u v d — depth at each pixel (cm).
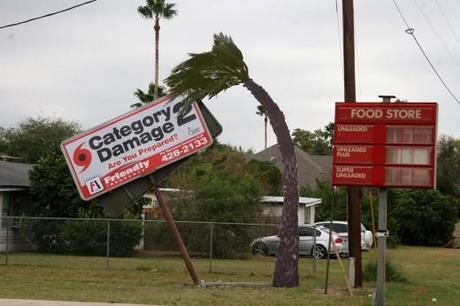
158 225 2767
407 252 3688
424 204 4375
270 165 4703
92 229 2719
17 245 2845
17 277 1856
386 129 1318
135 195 1859
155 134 1847
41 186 2970
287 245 1742
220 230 2703
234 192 2930
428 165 1295
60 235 2736
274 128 1759
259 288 1700
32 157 6131
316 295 1571
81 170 1853
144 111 1855
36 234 2750
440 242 4350
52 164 2994
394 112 1317
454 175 6359
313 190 5188
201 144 1842
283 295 1552
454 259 3148
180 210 2897
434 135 1298
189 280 1905
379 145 1318
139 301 1378
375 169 1314
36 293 1477
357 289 1717
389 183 1305
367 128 1326
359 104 1334
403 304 1475
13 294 1448
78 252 2725
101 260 2456
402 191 4447
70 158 1859
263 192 3156
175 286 1723
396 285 1870
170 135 1847
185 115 1839
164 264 2369
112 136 1856
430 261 3020
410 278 2133
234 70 1734
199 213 2869
